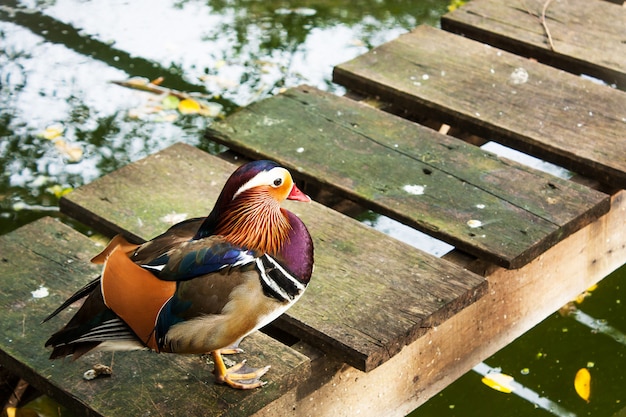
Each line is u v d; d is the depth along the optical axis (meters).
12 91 5.84
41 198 5.04
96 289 2.85
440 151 4.50
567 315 4.87
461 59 5.27
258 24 6.62
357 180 4.28
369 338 3.38
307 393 3.44
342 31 6.52
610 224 4.47
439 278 3.70
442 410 4.29
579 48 5.38
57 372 3.23
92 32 6.48
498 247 3.86
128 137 5.47
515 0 5.92
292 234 2.99
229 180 2.96
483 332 4.02
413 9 6.81
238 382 3.17
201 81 5.98
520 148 4.64
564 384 4.44
